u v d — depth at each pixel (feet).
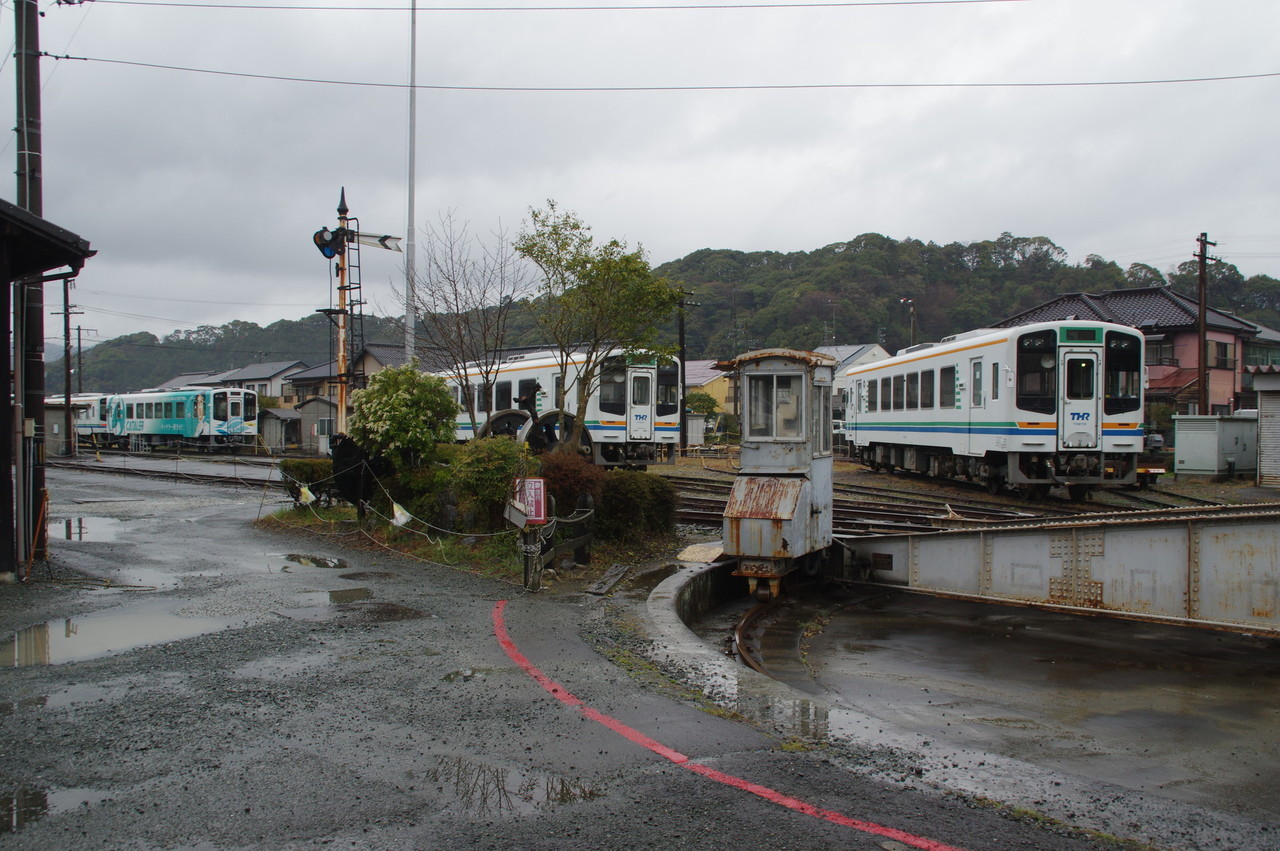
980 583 31.24
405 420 37.81
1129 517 27.45
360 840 10.48
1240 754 16.28
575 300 41.60
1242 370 114.52
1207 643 25.77
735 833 10.84
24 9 33.27
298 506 43.60
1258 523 23.91
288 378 170.30
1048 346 53.88
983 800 12.13
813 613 30.78
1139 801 12.39
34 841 10.32
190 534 38.58
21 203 33.50
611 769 12.84
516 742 13.88
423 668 17.94
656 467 87.25
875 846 10.57
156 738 13.78
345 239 58.29
